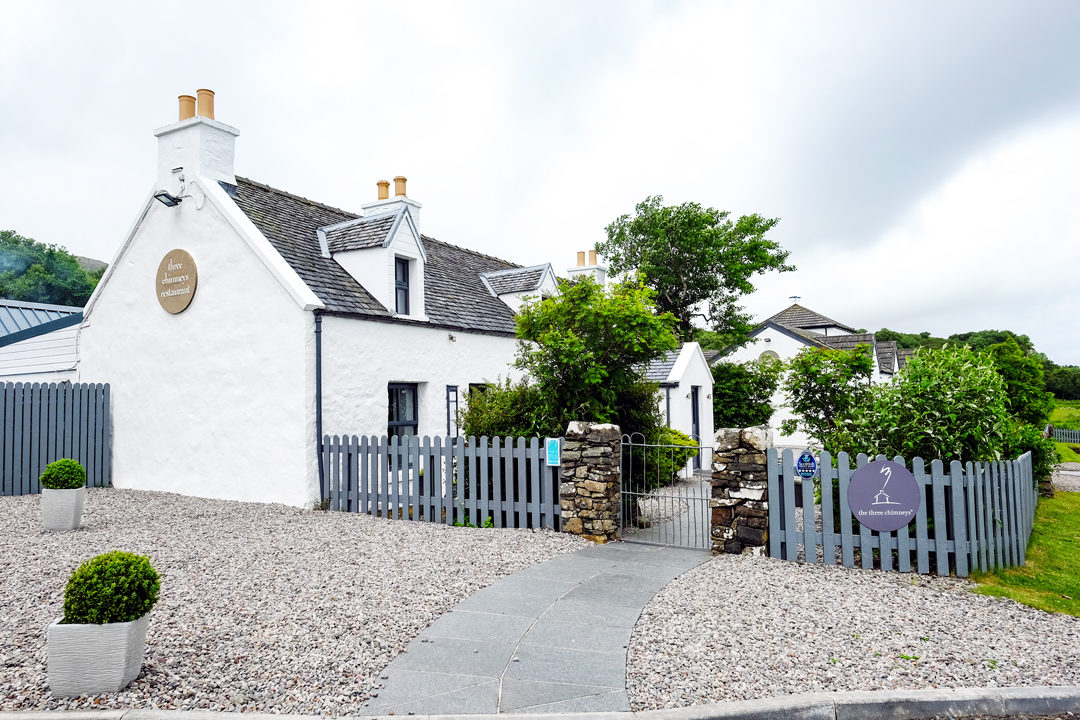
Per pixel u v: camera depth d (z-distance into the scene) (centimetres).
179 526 881
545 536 855
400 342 1209
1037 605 607
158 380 1201
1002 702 399
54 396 1215
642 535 909
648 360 1026
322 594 584
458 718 363
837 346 3941
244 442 1082
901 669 443
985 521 727
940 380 775
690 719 367
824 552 745
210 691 394
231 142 1226
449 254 1828
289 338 1028
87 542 781
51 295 4306
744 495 779
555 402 994
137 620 408
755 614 553
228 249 1104
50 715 359
